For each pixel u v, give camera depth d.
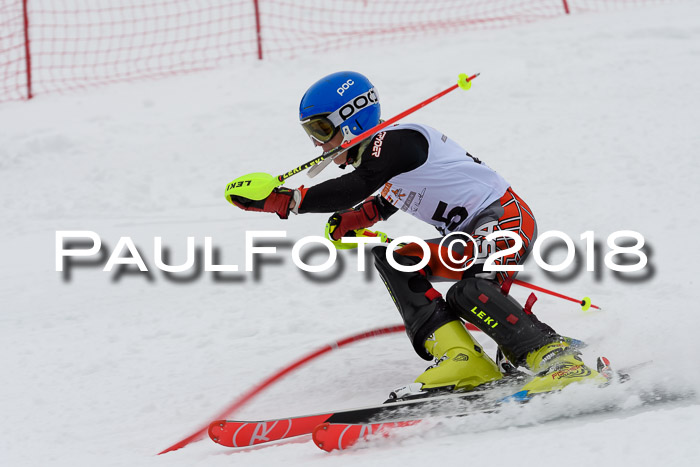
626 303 9.59
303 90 22.05
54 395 8.48
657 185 14.12
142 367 9.13
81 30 29.45
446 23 27.58
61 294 11.98
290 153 17.88
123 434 7.36
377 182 6.97
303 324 10.06
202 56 26.56
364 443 6.19
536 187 14.59
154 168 17.62
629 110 18.36
